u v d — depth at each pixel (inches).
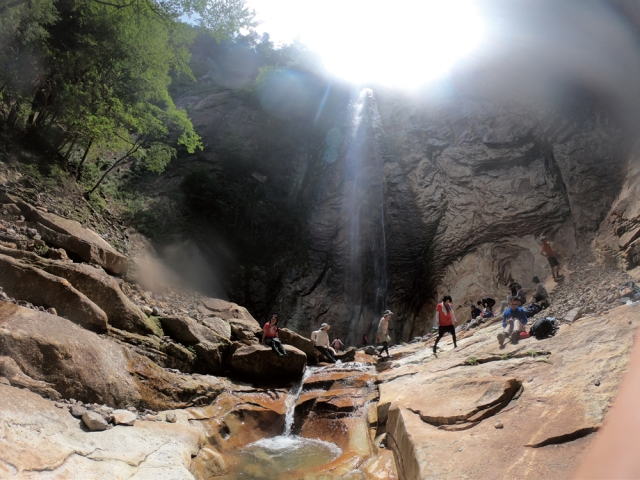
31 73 467.5
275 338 407.5
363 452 272.7
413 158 1037.2
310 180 1129.4
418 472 179.8
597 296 386.6
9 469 142.6
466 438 197.5
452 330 409.4
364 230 1019.3
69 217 497.0
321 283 981.8
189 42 665.0
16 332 222.4
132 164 871.7
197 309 550.6
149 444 210.7
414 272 941.2
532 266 737.0
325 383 380.8
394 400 291.1
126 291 439.5
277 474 246.4
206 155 1039.6
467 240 853.2
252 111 1225.4
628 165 610.5
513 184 810.2
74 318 291.0
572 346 277.3
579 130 727.1
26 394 197.6
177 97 1380.4
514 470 163.3
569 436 177.3
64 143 589.9
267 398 353.7
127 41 574.6
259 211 999.0
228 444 281.9
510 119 844.0
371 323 938.7
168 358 336.8
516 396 233.0
